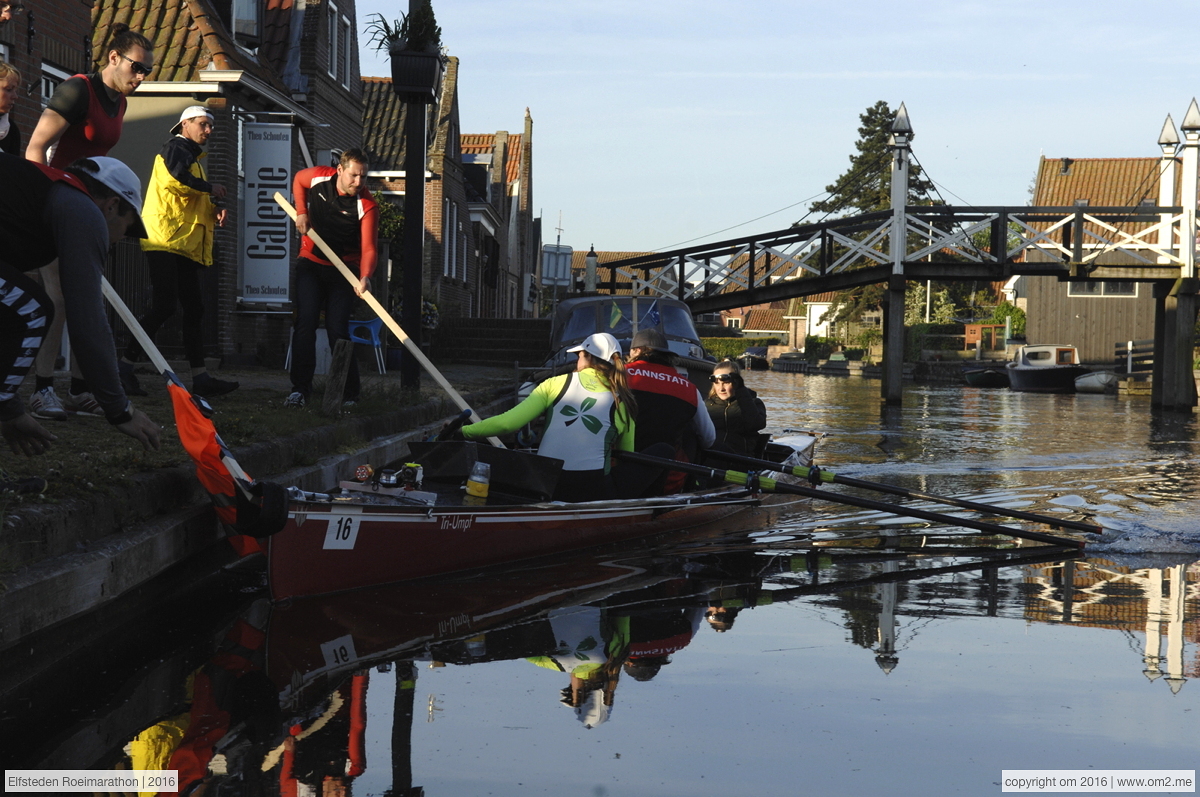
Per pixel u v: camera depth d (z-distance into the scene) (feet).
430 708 10.54
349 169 24.49
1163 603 15.76
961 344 153.89
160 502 15.39
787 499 26.48
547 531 18.38
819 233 75.92
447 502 17.61
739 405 25.36
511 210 154.92
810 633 13.75
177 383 13.66
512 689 11.21
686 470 20.07
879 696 11.16
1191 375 69.97
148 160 49.03
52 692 10.84
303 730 9.86
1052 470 32.60
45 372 18.92
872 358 164.14
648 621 14.26
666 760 9.30
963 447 40.24
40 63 30.71
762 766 9.21
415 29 33.42
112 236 12.91
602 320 33.47
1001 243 74.18
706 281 76.28
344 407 27.43
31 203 11.67
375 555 15.55
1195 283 71.20
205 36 48.96
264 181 50.52
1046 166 143.33
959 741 9.91
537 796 8.48
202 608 14.37
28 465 14.52
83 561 12.57
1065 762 9.43
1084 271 72.90
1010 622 14.48
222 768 8.91
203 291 47.09
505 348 71.41
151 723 9.98
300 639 12.94
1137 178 138.00
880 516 24.08
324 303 27.09
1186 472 32.09
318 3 62.39
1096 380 97.50
